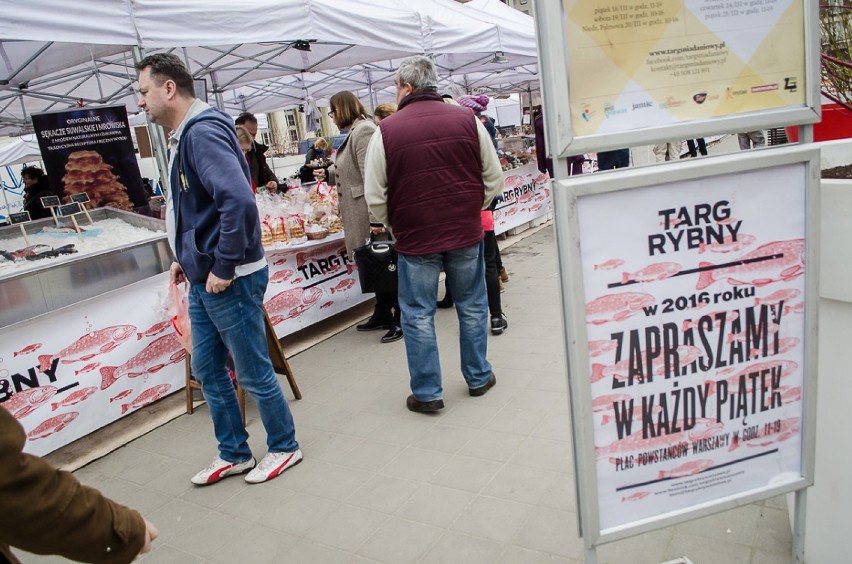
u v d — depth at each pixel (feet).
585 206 5.04
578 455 5.54
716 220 5.32
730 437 5.79
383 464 10.02
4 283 10.71
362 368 14.40
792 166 5.39
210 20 13.61
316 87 37.70
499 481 9.09
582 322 5.18
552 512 8.20
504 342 14.80
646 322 5.35
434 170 10.65
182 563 8.23
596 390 5.40
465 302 11.75
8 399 10.78
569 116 4.94
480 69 36.68
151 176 41.39
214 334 9.67
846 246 5.50
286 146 72.08
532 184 30.22
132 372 12.80
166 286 13.37
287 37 15.48
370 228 15.48
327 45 24.57
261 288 9.48
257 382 9.71
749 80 5.28
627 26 4.99
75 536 3.50
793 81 5.36
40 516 3.33
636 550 7.30
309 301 16.94
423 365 11.39
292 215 16.44
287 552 8.16
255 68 24.81
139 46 12.39
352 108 14.97
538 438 10.19
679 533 7.50
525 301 17.97
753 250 5.45
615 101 5.06
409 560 7.66
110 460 11.41
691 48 5.13
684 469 5.75
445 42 21.49
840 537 6.21
